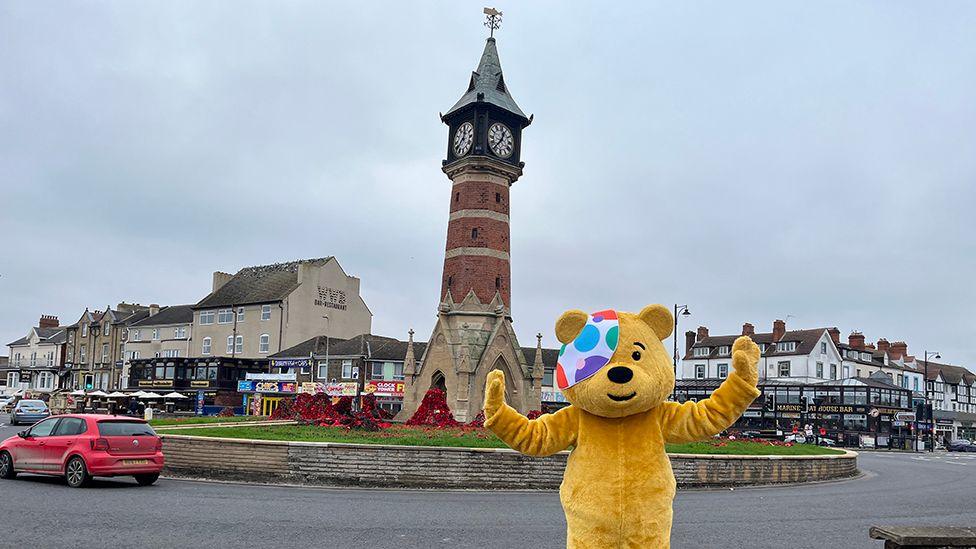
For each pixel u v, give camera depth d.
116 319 88.31
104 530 11.63
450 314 36.09
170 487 17.67
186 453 20.19
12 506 13.88
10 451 18.52
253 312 73.69
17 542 10.50
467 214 36.84
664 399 6.66
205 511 13.87
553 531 12.59
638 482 6.39
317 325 73.88
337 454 19.05
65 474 17.45
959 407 94.19
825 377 77.94
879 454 49.38
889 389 65.38
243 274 81.69
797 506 17.39
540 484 19.67
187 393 72.69
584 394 6.37
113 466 17.34
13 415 50.12
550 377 69.88
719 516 15.21
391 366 64.44
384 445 19.30
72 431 17.86
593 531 6.36
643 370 6.40
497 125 37.47
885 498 19.91
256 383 65.38
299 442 19.16
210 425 29.95
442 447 19.34
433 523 13.20
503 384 6.82
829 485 23.84
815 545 12.05
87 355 90.38
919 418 65.69
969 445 64.94
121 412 58.19
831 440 60.06
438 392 31.55
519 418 6.78
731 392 6.39
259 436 22.09
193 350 77.88
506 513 14.71
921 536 8.01
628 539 6.32
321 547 10.77
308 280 73.50
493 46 39.69
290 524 12.64
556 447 6.82
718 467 22.17
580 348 6.57
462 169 37.19
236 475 19.48
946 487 24.14
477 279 36.16
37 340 98.94
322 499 16.06
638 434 6.56
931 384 91.50
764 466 23.33
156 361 76.00
